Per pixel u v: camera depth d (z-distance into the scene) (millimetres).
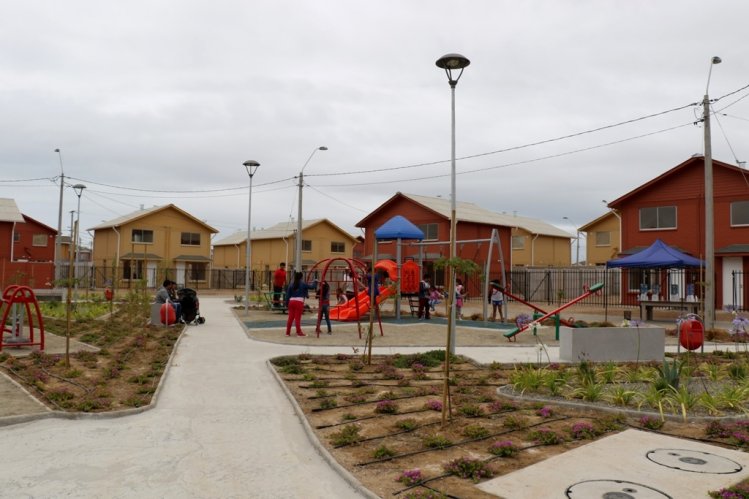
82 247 76875
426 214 40625
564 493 4652
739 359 11977
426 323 20016
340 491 4953
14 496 4750
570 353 11555
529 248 52969
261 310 26094
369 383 9375
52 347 12727
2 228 39750
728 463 5355
